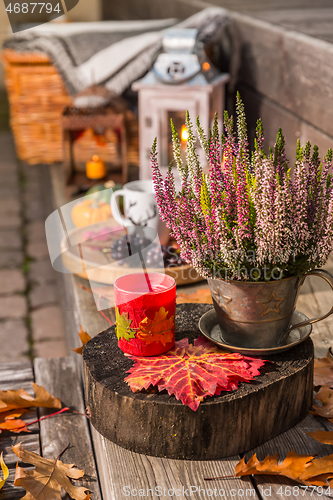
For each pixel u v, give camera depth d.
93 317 1.18
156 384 0.78
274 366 0.83
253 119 2.15
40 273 2.68
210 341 0.89
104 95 2.37
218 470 0.77
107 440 0.83
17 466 0.83
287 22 1.99
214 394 0.77
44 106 2.75
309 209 0.78
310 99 1.61
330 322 1.18
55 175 2.66
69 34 2.57
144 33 2.60
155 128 1.96
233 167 0.76
